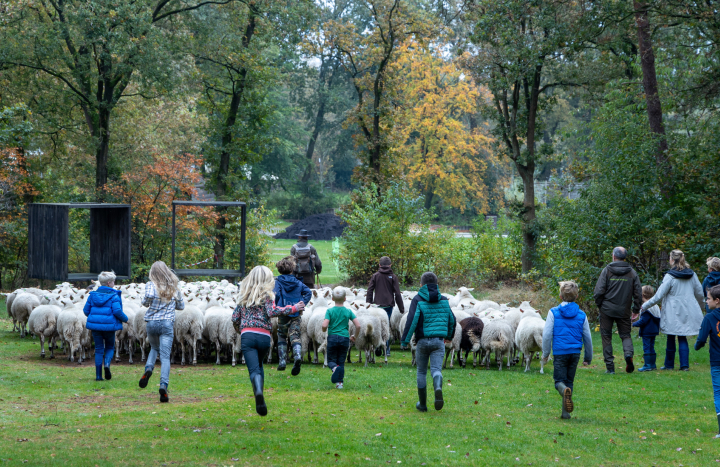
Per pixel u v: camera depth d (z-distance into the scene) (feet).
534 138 86.53
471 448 20.35
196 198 86.12
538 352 38.11
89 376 31.65
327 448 19.98
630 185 50.72
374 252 79.56
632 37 68.49
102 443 20.01
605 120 63.05
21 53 73.26
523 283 75.97
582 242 50.37
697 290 33.76
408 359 39.55
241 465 18.16
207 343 37.88
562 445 20.85
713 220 48.21
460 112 192.13
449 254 81.46
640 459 19.48
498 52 72.74
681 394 28.66
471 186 201.98
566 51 68.23
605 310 33.99
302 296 29.86
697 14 52.16
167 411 24.57
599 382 31.45
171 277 26.76
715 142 51.29
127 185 79.05
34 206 47.83
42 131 83.10
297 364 29.68
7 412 23.99
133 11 71.15
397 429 22.44
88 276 47.85
